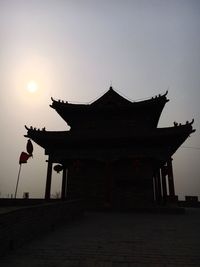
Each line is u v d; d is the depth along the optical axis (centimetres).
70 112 2544
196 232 1026
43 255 673
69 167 2466
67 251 713
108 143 2212
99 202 2303
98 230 1075
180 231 1053
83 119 2573
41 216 989
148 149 2152
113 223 1312
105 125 2523
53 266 582
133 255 675
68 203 1384
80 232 1024
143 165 2370
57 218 1189
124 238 898
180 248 752
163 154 2120
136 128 2448
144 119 2505
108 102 2559
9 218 720
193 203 3084
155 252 706
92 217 1630
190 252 706
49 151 2281
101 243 816
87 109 2498
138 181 2325
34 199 2052
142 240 862
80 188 2378
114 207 2084
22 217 812
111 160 2173
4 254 676
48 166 2228
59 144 2272
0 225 665
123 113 2538
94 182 2381
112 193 2306
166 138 2077
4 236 685
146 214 1855
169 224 1275
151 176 2333
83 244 800
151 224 1270
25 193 2392
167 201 2295
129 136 2072
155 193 2753
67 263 605
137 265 593
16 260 628
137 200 2266
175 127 1998
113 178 2352
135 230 1075
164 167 2325
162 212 1952
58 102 2475
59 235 958
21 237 793
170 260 633
